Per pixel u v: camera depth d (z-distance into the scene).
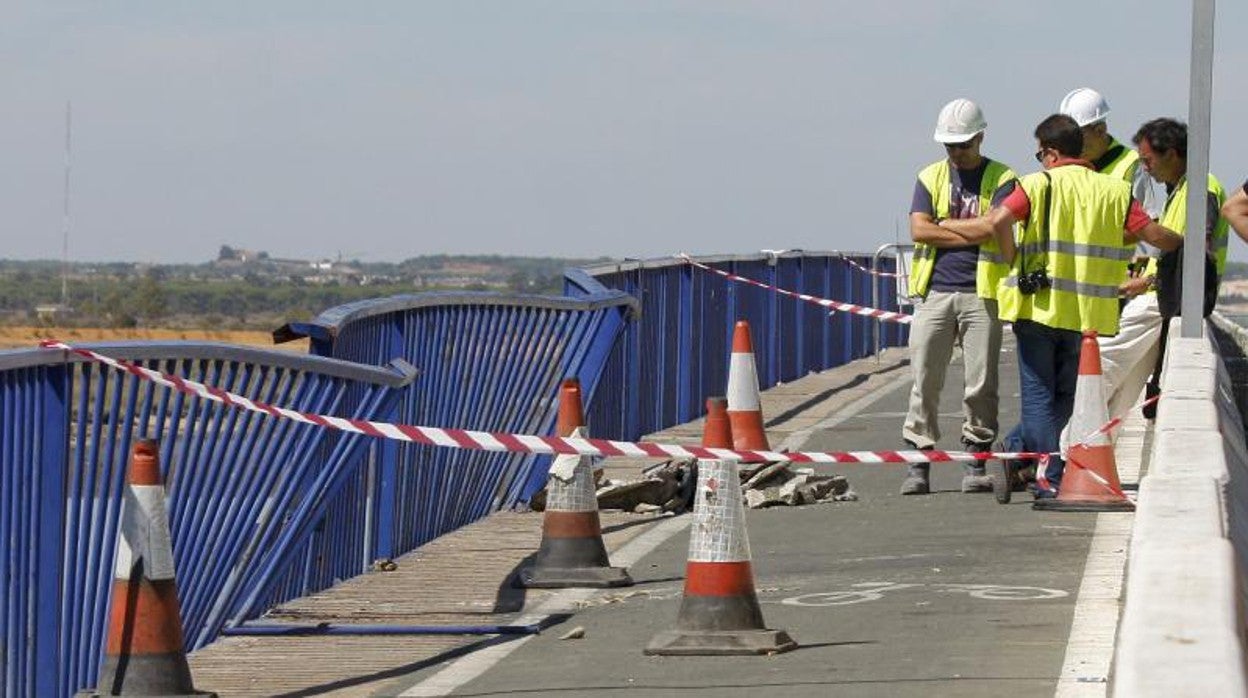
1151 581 9.81
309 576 24.56
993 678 17.70
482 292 30.25
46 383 18.14
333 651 21.25
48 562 18.19
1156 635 8.91
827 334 59.78
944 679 17.78
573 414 24.69
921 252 30.58
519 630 21.77
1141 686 8.26
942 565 24.22
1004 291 28.70
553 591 24.36
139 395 19.48
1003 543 25.61
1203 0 27.02
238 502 21.72
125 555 17.94
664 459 36.97
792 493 30.22
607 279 36.44
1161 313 31.16
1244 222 26.08
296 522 23.16
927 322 30.47
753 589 19.83
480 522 30.50
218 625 21.75
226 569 21.69
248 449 21.73
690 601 19.72
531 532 29.39
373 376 24.61
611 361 36.47
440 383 28.77
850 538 26.86
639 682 18.55
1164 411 18.03
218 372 20.98
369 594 24.61
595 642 20.86
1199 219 27.14
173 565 18.38
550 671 19.45
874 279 61.09
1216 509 11.99
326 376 23.47
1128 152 31.94
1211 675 8.36
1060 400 29.31
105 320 160.38
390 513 26.77
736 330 29.38
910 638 19.83
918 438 30.84
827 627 20.69
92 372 18.66
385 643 21.66
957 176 30.17
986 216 29.20
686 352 43.84
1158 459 14.80
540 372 32.59
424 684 19.28
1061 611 20.86
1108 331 28.70
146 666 17.84
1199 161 27.12
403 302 26.73
